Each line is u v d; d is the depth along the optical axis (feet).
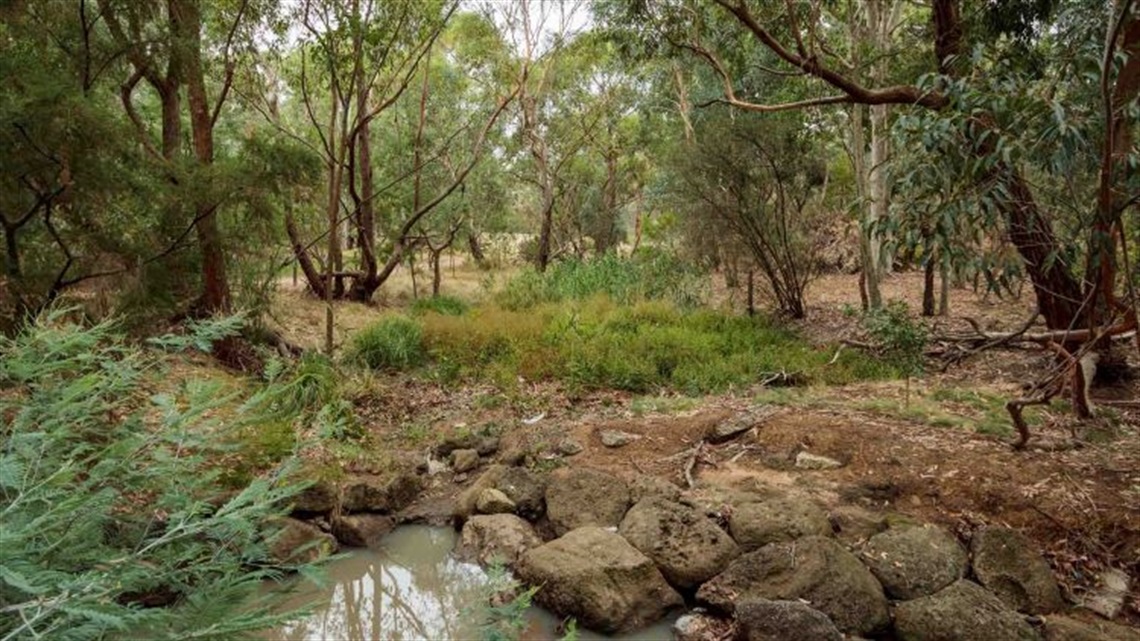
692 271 43.39
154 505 7.77
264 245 26.73
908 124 13.84
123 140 19.22
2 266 17.88
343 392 24.13
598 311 37.19
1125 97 14.48
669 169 40.68
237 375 24.30
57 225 19.52
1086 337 17.19
